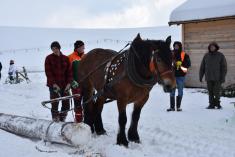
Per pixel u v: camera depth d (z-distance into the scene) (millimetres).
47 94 14883
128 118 9141
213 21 14414
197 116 9172
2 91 16062
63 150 5301
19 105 11656
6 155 4770
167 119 8836
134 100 6125
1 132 6148
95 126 7227
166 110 10117
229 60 14047
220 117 8945
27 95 14547
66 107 7547
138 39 5918
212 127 7918
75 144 5305
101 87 6754
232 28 13867
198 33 14938
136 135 6555
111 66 6355
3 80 24109
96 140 6547
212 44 10203
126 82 5918
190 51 15242
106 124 8383
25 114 9602
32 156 4754
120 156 5477
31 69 33719
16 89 16781
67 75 7410
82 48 8031
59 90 7141
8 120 6559
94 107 7227
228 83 14086
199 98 12234
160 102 11516
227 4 13336
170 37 5590
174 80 5453
